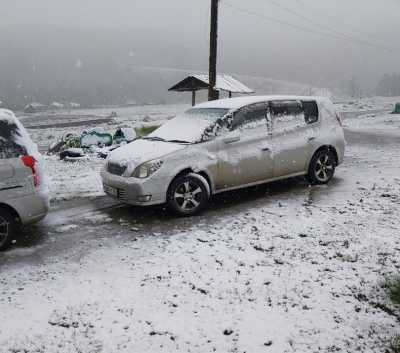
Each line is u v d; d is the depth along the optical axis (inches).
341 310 143.9
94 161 493.4
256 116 285.1
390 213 241.6
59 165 472.4
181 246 207.5
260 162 282.5
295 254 191.0
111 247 211.3
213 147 264.1
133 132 616.7
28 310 152.5
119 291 163.9
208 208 273.4
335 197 285.0
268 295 155.8
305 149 306.0
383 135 664.4
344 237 207.6
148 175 244.7
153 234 227.8
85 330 138.7
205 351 125.8
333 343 126.6
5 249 213.0
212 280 169.6
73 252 206.7
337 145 325.4
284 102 301.1
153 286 166.7
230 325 137.8
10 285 173.0
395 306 144.0
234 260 188.1
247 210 264.7
